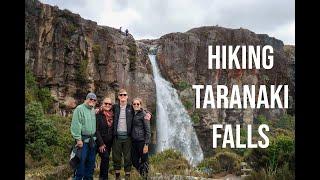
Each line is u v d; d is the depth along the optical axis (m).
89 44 40.06
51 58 36.50
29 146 21.25
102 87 40.72
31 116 24.02
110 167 15.11
